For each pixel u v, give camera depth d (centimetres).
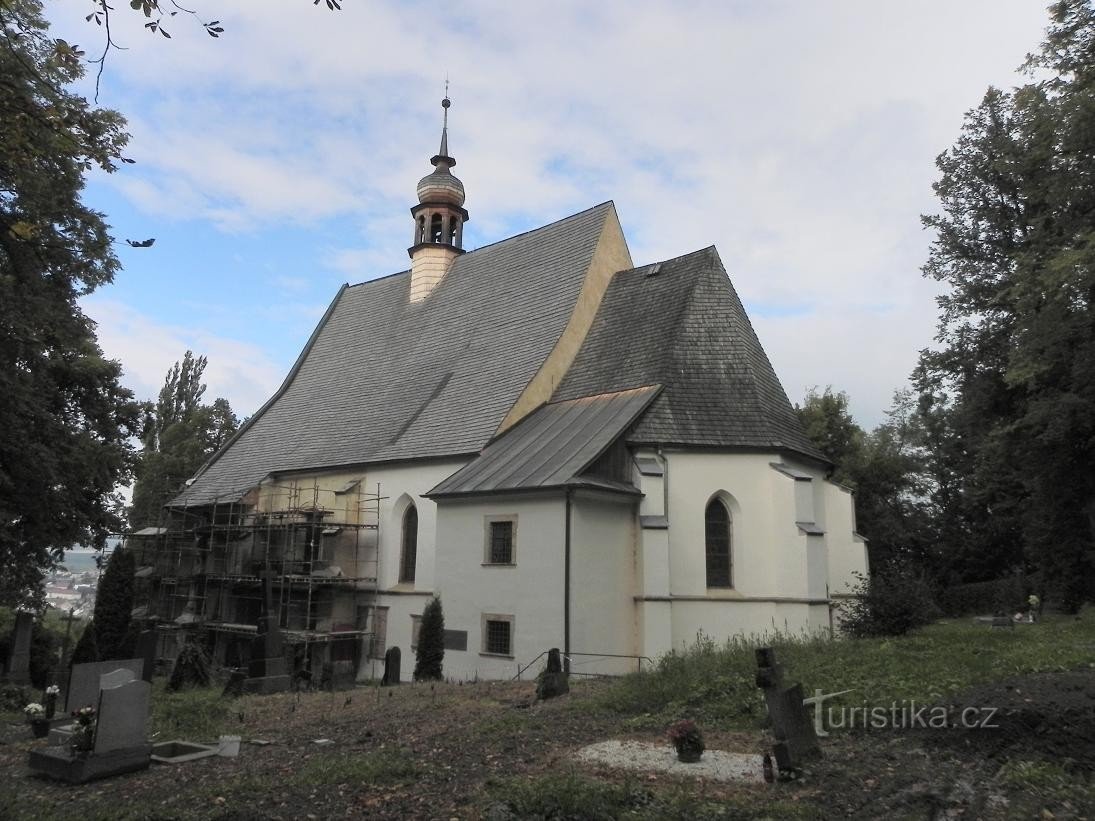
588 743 1043
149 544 3819
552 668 1536
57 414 2884
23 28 1123
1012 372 2225
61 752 1048
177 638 3381
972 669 1239
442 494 2394
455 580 2353
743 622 2238
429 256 3794
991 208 3256
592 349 2880
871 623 1827
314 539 2942
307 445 3447
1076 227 2108
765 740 1025
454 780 879
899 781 782
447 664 2308
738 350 2567
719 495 2338
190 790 905
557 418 2628
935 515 5138
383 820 751
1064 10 1992
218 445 6166
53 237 1667
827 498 2588
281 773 954
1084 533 2892
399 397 3288
